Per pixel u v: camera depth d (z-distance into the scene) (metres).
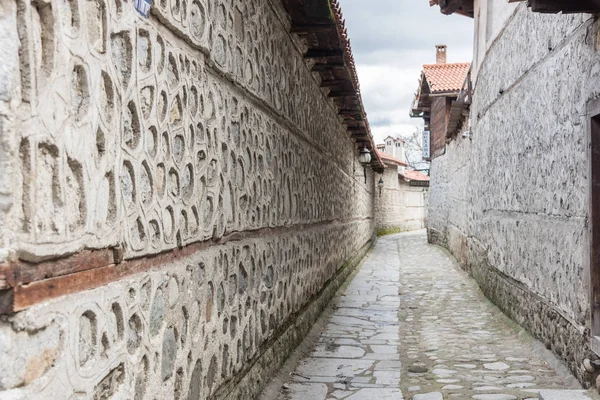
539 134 6.69
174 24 3.03
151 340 2.78
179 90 3.17
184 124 3.25
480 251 11.58
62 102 1.96
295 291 6.91
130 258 2.55
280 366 5.95
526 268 7.36
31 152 1.78
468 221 13.92
